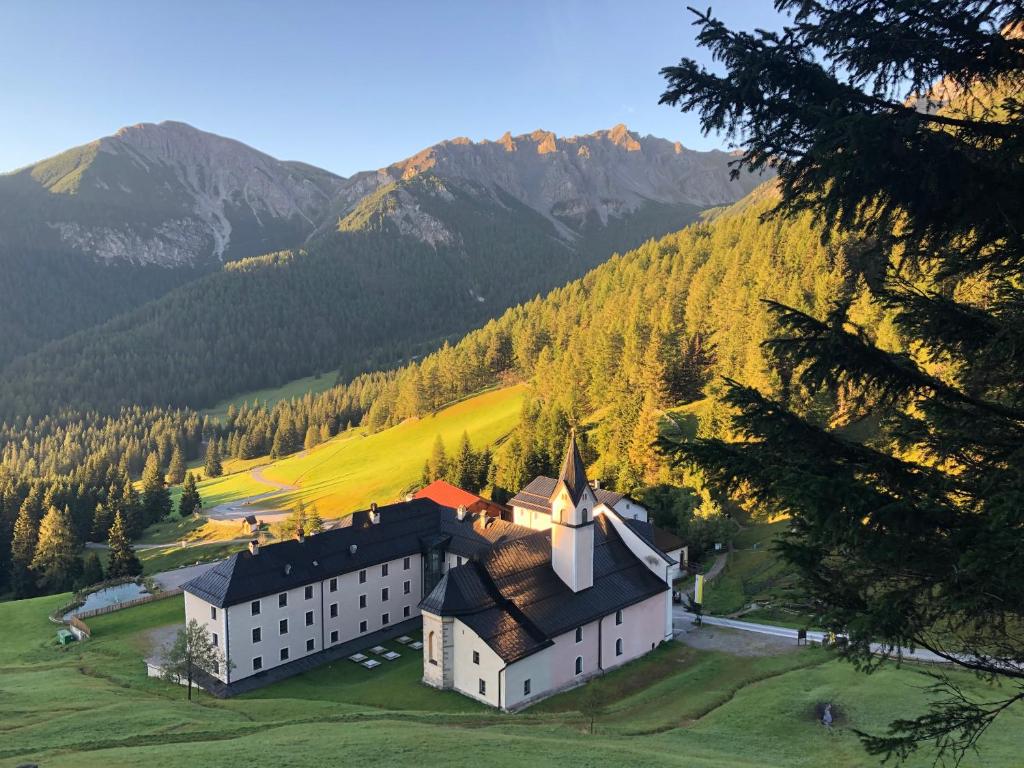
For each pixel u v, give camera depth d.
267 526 139.12
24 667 62.25
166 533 149.38
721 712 43.06
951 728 12.87
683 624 65.38
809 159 13.53
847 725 38.78
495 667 50.12
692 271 178.25
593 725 42.94
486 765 31.17
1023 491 10.50
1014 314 12.07
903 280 13.40
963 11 12.14
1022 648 12.78
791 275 115.81
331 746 34.00
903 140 11.84
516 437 124.69
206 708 47.38
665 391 117.50
